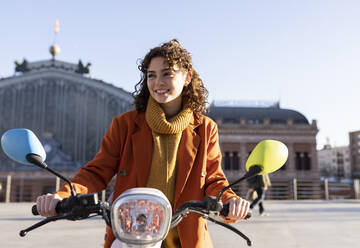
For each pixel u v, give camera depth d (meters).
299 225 6.01
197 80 1.68
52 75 40.53
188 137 1.58
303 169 33.94
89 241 4.30
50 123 39.56
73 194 1.20
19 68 41.34
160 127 1.50
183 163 1.53
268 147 1.24
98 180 1.52
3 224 5.95
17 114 39.47
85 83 40.81
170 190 1.52
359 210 9.34
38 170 33.88
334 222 6.48
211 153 1.66
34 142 1.20
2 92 39.88
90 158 39.31
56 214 1.15
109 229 1.35
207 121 1.71
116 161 1.63
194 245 1.39
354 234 5.06
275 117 38.53
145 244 0.94
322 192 33.72
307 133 34.44
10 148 1.17
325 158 112.44
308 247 4.05
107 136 1.65
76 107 40.34
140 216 0.94
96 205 1.07
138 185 1.50
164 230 0.96
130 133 1.61
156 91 1.51
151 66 1.51
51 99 40.22
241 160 33.59
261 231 5.30
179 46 1.58
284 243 4.30
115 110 40.94
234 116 38.16
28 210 8.85
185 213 1.18
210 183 1.55
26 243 4.14
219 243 4.28
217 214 1.22
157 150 1.53
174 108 1.64
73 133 39.62
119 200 0.95
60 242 4.23
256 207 10.37
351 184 32.53
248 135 34.16
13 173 33.31
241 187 32.50
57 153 37.44
